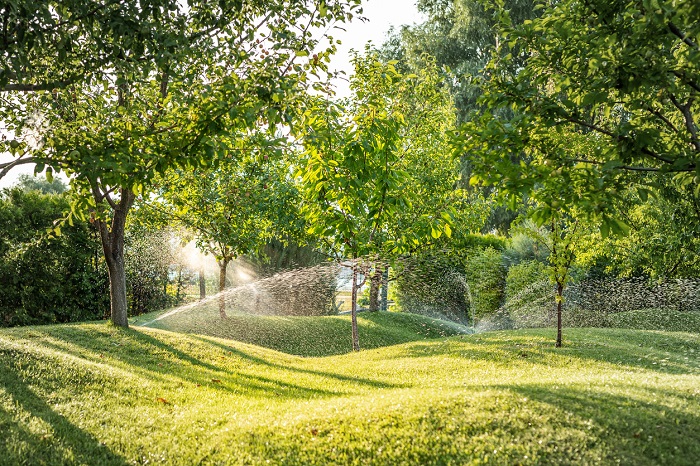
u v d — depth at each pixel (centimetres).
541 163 752
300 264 2372
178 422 749
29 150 782
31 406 752
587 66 712
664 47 671
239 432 689
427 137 1731
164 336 1420
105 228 1398
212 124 713
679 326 1914
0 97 911
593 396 711
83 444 665
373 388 1027
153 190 1561
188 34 796
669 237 1770
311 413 738
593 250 1364
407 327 2200
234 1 739
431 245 2023
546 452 566
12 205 1859
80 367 932
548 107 716
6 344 973
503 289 2411
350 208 1095
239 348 1474
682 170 639
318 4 809
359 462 593
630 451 563
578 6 720
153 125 834
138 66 724
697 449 565
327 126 851
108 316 2045
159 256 2242
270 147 771
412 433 632
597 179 617
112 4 677
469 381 1032
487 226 3094
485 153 711
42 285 1897
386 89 1556
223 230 1653
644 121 751
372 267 1644
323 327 2050
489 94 767
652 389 760
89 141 735
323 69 829
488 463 557
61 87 746
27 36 632
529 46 777
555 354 1284
